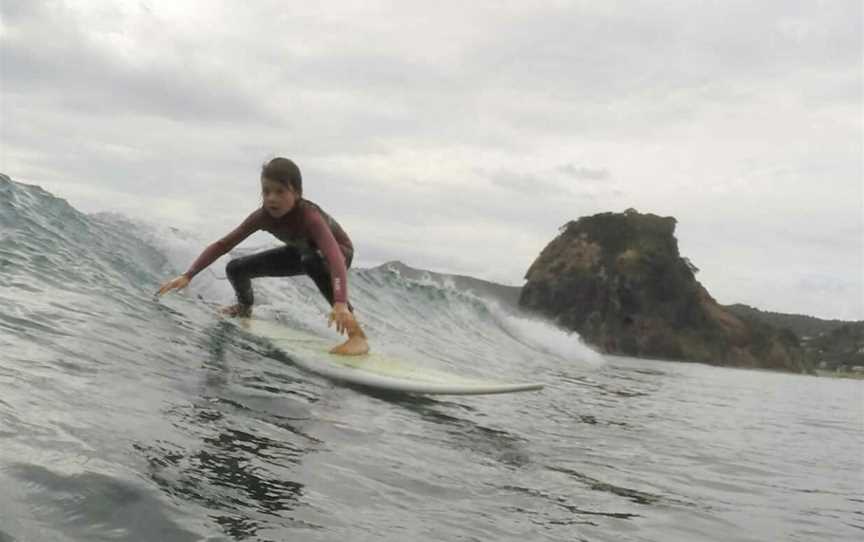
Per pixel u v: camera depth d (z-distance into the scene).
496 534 2.65
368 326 9.66
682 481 4.13
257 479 2.62
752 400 11.05
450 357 9.00
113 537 1.92
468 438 4.26
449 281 16.22
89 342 3.98
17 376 3.02
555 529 2.85
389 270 13.78
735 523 3.37
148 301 5.86
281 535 2.18
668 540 2.96
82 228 7.18
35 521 1.89
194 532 2.06
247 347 5.38
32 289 4.91
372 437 3.69
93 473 2.23
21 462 2.18
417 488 3.00
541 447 4.44
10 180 7.23
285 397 4.09
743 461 5.04
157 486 2.29
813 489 4.39
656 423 6.42
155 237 8.03
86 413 2.80
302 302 8.58
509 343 13.84
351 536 2.31
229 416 3.36
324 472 2.89
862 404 13.09
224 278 7.82
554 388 8.13
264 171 5.71
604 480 3.85
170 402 3.32
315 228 5.80
